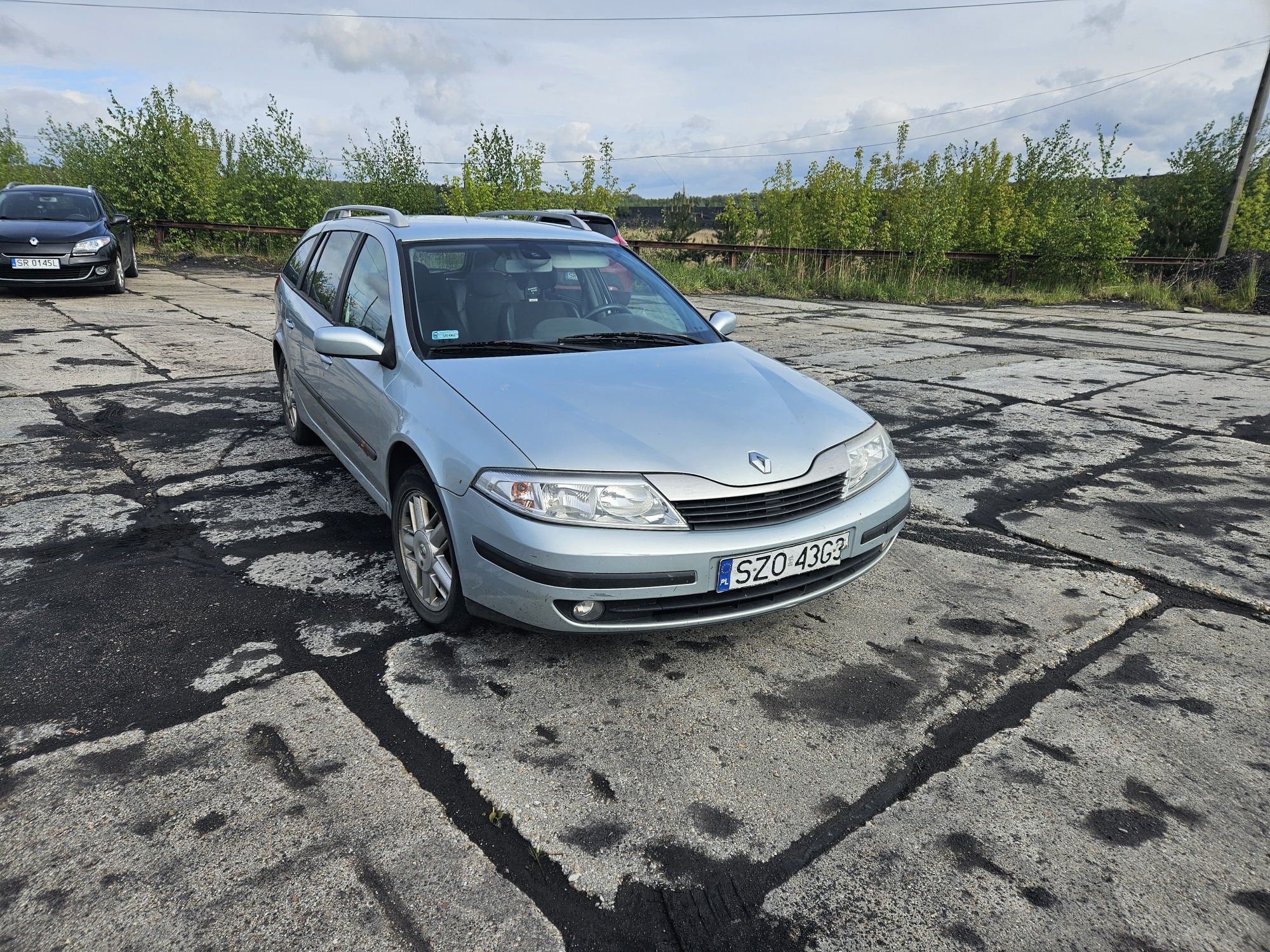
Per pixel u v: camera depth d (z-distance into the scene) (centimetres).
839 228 1898
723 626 311
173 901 179
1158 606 334
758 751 238
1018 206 1956
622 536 246
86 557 350
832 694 268
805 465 272
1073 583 354
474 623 307
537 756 233
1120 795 222
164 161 1828
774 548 259
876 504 291
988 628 313
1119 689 274
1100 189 1858
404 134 1914
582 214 1288
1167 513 440
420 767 227
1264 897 189
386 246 371
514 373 301
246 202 1891
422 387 301
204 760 226
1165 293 1659
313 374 427
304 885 185
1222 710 262
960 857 200
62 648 279
